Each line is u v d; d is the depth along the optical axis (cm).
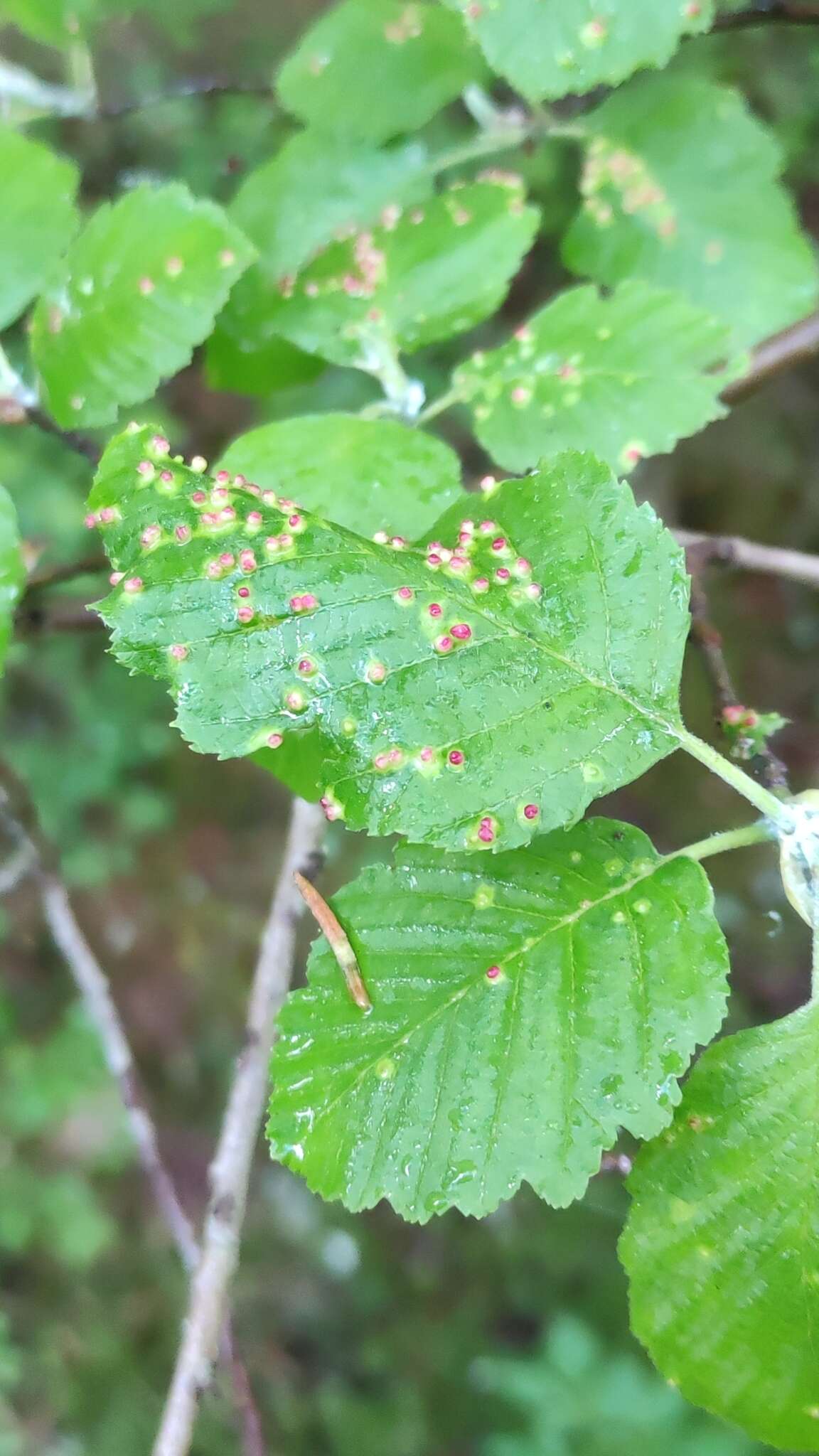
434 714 39
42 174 43
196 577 39
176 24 64
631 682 39
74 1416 104
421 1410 102
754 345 45
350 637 39
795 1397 39
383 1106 39
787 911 94
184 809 118
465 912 40
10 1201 107
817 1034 39
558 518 40
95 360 43
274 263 45
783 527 102
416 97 45
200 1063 116
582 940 39
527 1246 103
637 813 99
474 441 84
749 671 105
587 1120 39
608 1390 78
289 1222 112
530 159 52
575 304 43
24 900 115
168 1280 110
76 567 46
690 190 46
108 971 116
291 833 45
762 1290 39
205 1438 100
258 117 65
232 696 39
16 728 109
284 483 41
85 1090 112
